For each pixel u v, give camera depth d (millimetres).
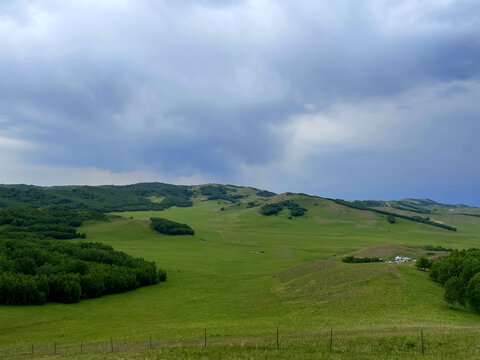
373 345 34219
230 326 56406
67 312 76500
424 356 29578
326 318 57656
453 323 48906
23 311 74188
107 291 97438
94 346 44875
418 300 63688
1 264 91625
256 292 94188
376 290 71688
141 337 50188
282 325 54500
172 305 83500
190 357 33250
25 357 40500
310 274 100000
